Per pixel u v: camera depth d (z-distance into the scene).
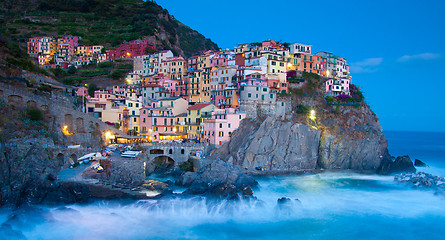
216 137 122.12
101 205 76.06
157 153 115.12
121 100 143.62
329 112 146.38
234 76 149.00
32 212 69.19
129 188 84.06
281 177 115.62
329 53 179.88
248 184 98.00
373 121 154.50
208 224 72.88
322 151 127.31
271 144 120.19
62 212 71.25
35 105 105.62
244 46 173.50
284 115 137.62
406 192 101.69
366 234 70.69
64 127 109.94
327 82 155.62
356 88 166.75
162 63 187.50
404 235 70.69
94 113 135.12
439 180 108.44
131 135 131.12
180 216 76.00
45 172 81.31
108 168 89.31
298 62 161.75
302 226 73.94
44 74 146.12
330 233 70.94
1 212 72.62
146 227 69.88
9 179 80.19
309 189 102.62
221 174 98.56
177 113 143.88
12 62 136.12
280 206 80.88
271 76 144.62
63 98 125.69
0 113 93.19
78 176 84.38
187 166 113.62
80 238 64.00
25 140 88.31
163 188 89.62
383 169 131.00
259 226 73.06
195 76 159.50
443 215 81.38
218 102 146.38
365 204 89.19
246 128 123.12
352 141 130.38
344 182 114.06
